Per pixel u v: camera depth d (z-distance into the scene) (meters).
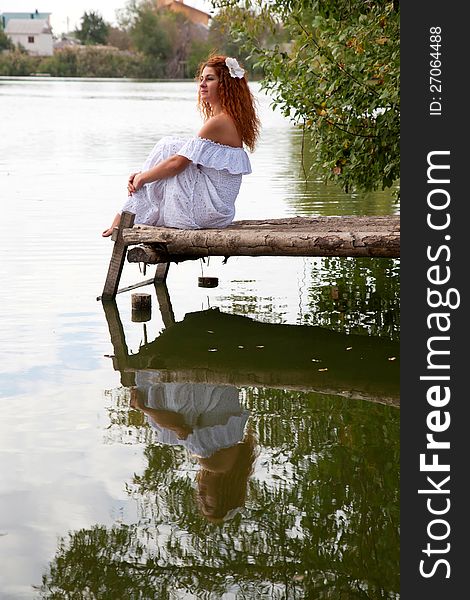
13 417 4.65
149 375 5.36
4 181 12.52
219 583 3.31
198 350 5.84
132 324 6.32
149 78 70.06
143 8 69.88
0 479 3.98
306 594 3.26
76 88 46.81
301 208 10.23
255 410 4.89
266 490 3.98
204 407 4.91
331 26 7.14
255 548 3.53
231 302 6.91
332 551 3.53
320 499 3.91
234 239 6.23
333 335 6.14
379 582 3.33
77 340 5.93
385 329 6.28
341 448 4.40
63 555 3.44
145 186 6.70
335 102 7.24
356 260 8.43
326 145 7.64
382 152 7.41
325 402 5.02
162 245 6.46
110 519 3.69
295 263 8.29
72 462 4.17
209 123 6.60
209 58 6.77
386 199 11.01
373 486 4.04
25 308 6.54
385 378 5.38
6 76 69.31
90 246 8.43
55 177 13.02
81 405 4.85
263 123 25.45
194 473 4.11
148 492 3.92
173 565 3.40
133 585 3.29
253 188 11.92
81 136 19.80
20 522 3.64
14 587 3.25
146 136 19.83
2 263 7.76
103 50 70.94
